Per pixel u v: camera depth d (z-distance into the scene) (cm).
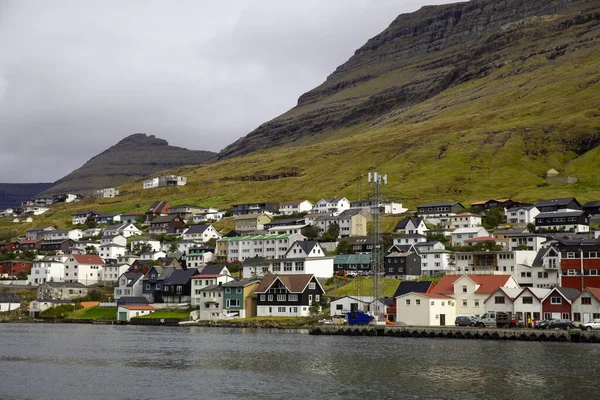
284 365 12100
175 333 18400
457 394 9675
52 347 14938
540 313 16788
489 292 17950
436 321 17850
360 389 10050
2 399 9600
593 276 17562
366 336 16888
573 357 12544
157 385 10488
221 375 11212
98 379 10944
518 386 10112
